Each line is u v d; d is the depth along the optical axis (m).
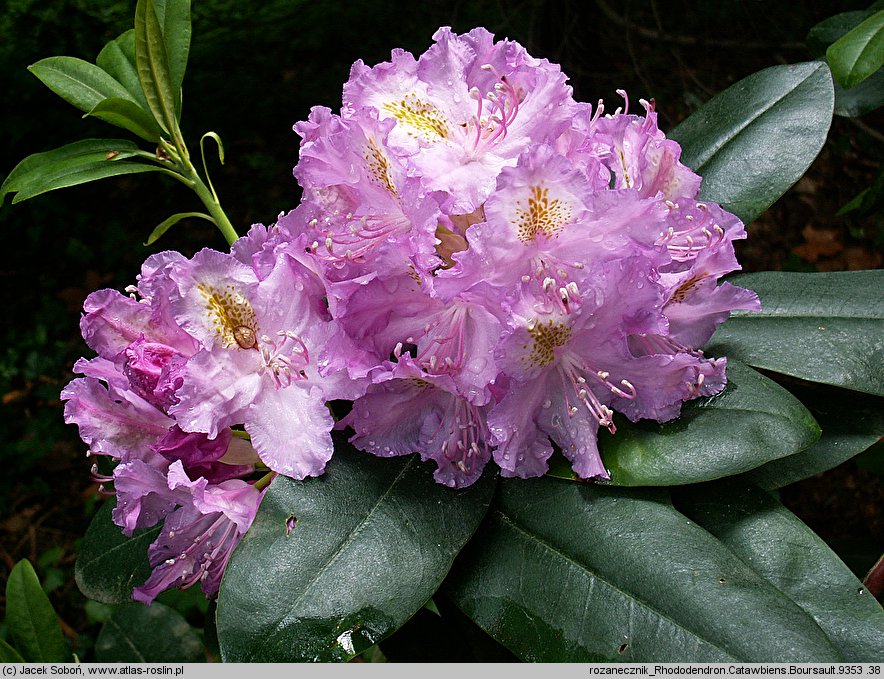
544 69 0.52
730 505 0.53
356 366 0.52
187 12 0.60
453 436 0.52
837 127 1.52
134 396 0.53
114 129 1.52
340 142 0.52
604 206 0.50
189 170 0.61
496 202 0.50
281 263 0.52
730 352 0.57
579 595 0.50
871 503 1.14
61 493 1.32
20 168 0.60
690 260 0.54
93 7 1.42
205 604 1.01
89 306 0.53
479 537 0.52
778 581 0.52
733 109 0.63
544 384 0.51
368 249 0.53
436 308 0.52
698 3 1.38
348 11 1.48
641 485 0.51
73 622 1.20
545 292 0.50
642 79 1.24
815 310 0.58
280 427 0.52
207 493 0.52
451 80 0.53
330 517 0.51
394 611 0.50
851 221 1.46
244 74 1.52
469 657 0.62
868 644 0.50
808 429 0.51
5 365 1.41
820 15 1.32
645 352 0.54
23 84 1.49
